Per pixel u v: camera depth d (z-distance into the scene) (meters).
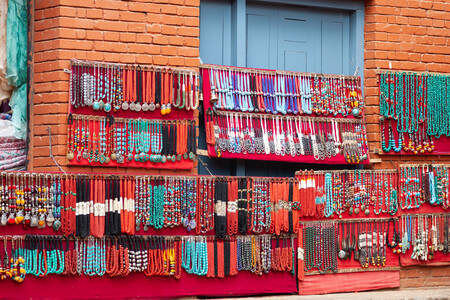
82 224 6.66
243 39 7.83
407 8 8.27
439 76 8.26
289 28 8.21
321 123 7.82
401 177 7.98
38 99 7.04
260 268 7.31
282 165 8.03
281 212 7.40
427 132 8.17
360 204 7.81
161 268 6.93
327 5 8.18
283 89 7.71
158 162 7.13
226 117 7.47
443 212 8.15
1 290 6.46
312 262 7.58
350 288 7.76
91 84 6.94
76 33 7.02
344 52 8.38
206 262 7.11
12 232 6.50
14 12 7.09
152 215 6.95
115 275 6.79
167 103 7.18
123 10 7.21
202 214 7.12
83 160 6.89
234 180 7.25
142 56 7.24
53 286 6.63
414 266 8.09
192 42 7.42
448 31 8.43
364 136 7.95
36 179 6.55
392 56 8.16
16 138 7.10
